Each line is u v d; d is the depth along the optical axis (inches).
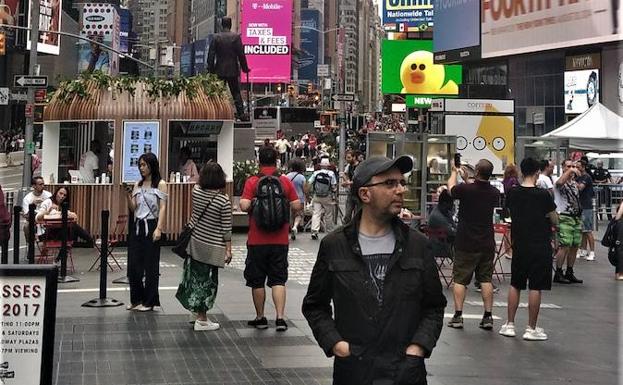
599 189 885.2
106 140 703.1
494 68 1612.9
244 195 316.5
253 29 2898.6
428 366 267.4
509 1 1419.8
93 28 2802.7
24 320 169.5
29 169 1067.9
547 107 1416.1
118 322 330.6
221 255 312.7
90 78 645.3
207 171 312.3
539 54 1389.0
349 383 137.0
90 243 575.5
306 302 146.6
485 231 331.6
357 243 141.9
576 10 1228.5
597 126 757.3
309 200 780.0
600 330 333.7
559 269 477.4
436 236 436.8
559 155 689.0
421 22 2132.1
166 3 6058.1
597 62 1243.2
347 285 139.3
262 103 3152.1
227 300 392.5
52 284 171.0
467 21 1579.7
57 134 670.5
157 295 359.9
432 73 2064.5
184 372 253.0
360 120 2226.9
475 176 344.2
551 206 310.3
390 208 142.1
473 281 474.0
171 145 696.4
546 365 272.1
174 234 634.2
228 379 245.6
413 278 140.5
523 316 366.3
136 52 4148.6
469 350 293.9
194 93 654.5
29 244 439.2
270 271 319.3
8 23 2030.0
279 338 305.0
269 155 314.2
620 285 465.7
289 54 2915.8
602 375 258.7
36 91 1028.5
